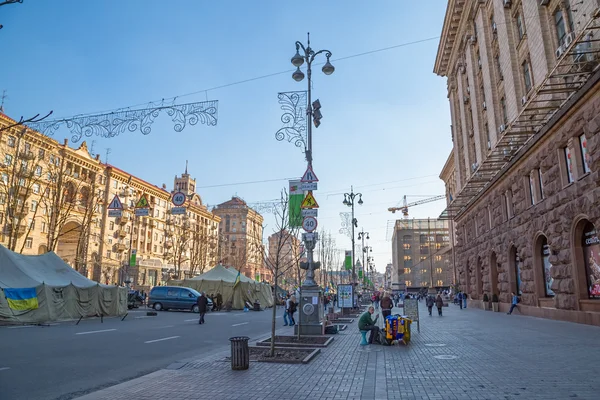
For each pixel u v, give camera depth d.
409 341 13.82
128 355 11.51
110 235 67.81
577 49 16.91
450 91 44.94
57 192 40.78
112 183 68.12
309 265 15.98
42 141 39.91
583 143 17.66
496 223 29.89
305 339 14.54
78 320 22.78
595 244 17.41
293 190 16.62
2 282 20.67
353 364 9.85
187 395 6.85
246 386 7.51
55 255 26.03
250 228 109.25
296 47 17.05
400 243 119.69
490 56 31.34
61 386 7.71
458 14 38.16
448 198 67.31
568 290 18.89
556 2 20.77
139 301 40.88
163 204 82.56
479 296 36.72
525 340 13.52
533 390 6.99
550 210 20.56
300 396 6.81
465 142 39.31
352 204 39.22
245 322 25.30
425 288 103.12
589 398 6.44
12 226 35.56
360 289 75.75
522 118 23.53
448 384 7.60
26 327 19.12
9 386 7.53
